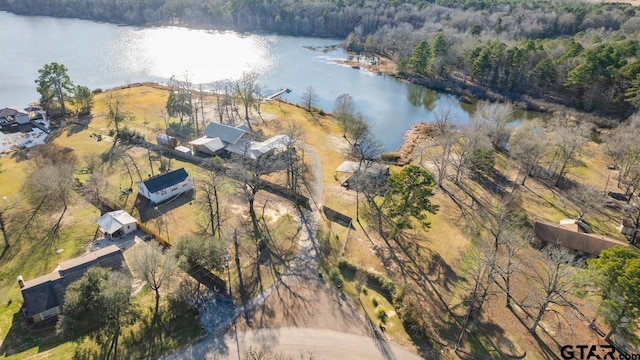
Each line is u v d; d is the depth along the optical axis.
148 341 47.75
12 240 63.53
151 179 74.25
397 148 101.81
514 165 92.00
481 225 70.94
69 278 52.84
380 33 182.88
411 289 56.66
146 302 52.91
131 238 64.62
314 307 53.25
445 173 85.38
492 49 134.38
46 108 110.94
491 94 133.62
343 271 59.59
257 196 77.06
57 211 70.88
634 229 67.81
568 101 125.62
